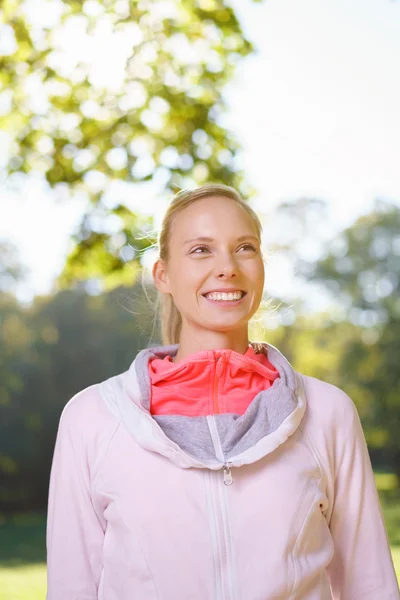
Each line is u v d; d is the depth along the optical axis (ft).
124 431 7.53
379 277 114.93
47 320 104.53
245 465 7.33
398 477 108.58
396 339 109.60
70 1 28.40
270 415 7.49
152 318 9.61
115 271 29.40
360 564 7.89
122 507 7.30
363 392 110.93
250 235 7.88
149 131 30.22
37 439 98.99
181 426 7.46
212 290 7.76
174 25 29.50
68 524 7.66
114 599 7.26
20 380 99.91
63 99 29.91
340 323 115.75
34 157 30.32
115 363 105.60
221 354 7.67
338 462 7.82
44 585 35.76
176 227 8.05
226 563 7.09
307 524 7.32
